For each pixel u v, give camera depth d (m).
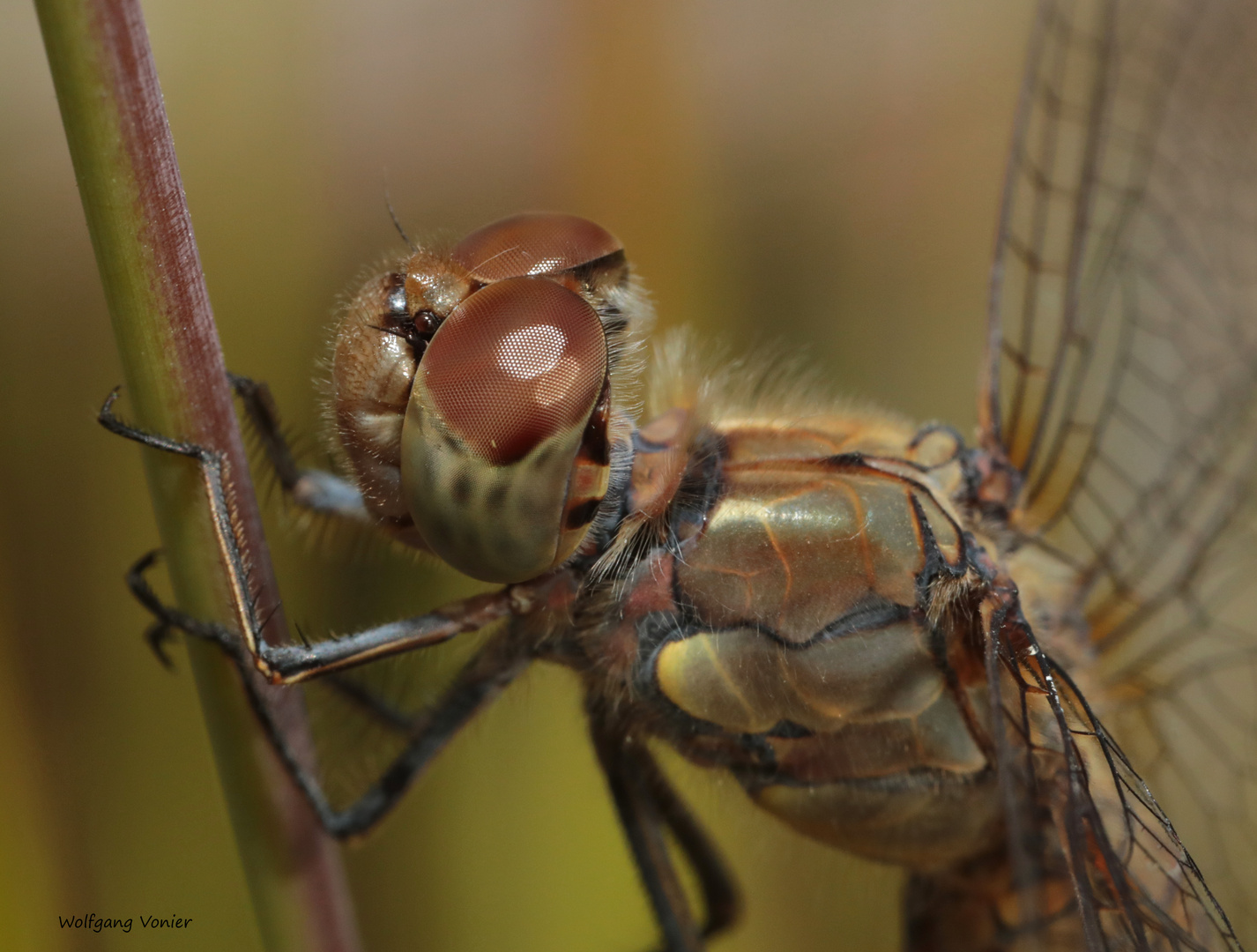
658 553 0.07
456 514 0.07
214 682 0.07
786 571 0.07
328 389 0.07
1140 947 0.07
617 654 0.07
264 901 0.07
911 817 0.07
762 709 0.07
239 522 0.07
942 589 0.07
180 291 0.07
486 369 0.07
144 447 0.07
